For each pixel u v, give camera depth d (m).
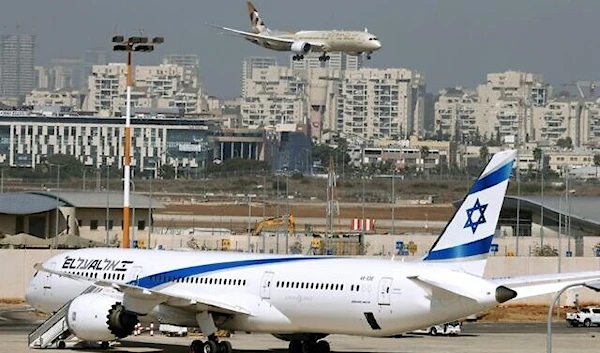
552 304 154.50
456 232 182.00
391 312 179.88
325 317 186.00
